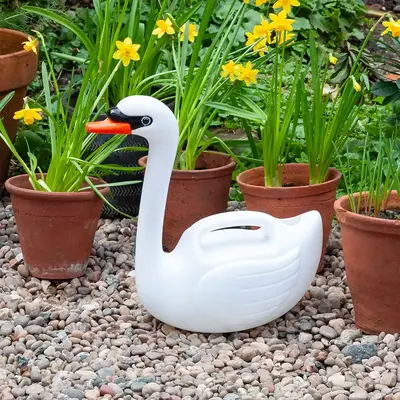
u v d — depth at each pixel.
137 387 3.98
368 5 9.50
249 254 4.33
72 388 3.96
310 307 4.75
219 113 6.84
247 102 5.46
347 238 4.37
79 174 5.05
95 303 4.86
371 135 6.53
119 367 4.20
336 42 8.59
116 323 4.64
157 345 4.43
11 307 4.76
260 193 4.98
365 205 4.67
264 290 4.34
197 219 5.41
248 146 6.48
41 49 7.92
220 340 4.42
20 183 5.20
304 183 5.33
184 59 5.52
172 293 4.33
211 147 6.57
